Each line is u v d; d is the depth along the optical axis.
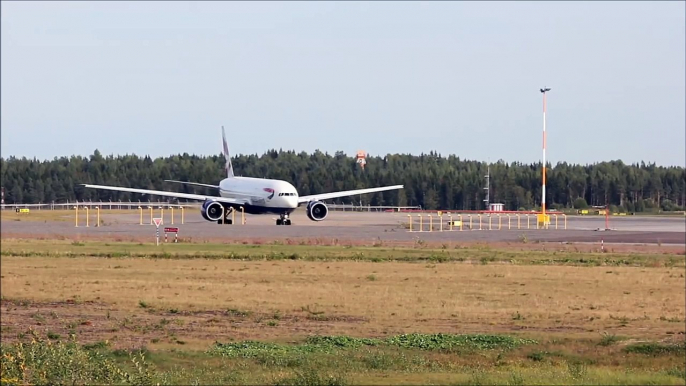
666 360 105.88
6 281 176.25
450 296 157.88
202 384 87.00
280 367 98.88
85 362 85.62
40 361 83.56
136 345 113.19
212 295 158.25
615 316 138.25
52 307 146.00
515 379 84.88
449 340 115.88
